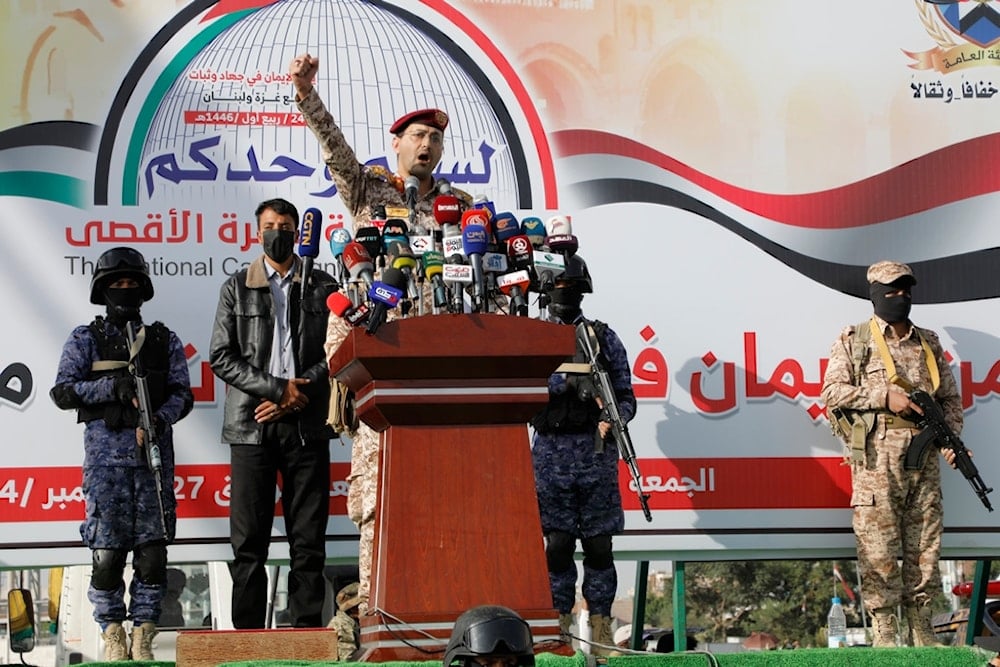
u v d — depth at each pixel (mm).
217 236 9336
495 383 5691
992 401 9938
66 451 9047
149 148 9312
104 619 7828
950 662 6188
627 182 9727
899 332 9242
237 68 9469
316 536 8078
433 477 5641
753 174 9852
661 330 9672
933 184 10023
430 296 6859
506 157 9648
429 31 9672
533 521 5672
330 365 6129
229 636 6090
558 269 6871
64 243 9156
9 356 9039
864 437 8930
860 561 8930
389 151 9562
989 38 10148
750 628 28219
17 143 9156
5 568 8938
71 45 9281
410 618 5492
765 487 9672
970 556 9766
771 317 9789
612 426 8320
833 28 10000
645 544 9539
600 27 9789
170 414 8039
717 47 9883
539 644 5570
